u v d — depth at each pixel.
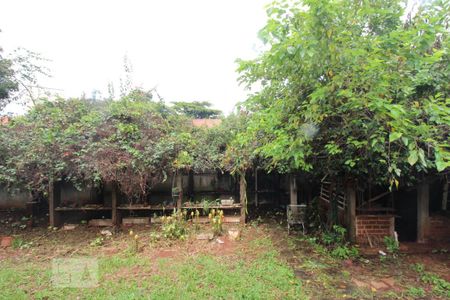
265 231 6.43
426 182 5.41
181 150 6.78
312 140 3.80
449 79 3.45
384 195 6.07
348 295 3.61
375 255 5.01
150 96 8.62
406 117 2.80
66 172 6.29
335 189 5.91
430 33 2.51
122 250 5.25
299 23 2.55
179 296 3.53
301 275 4.20
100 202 7.52
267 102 4.01
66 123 7.03
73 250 5.31
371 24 3.38
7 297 3.54
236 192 8.20
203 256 4.87
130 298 3.45
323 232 5.94
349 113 3.26
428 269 4.41
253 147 6.07
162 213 7.36
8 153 6.31
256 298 3.47
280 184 8.54
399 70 2.88
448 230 5.71
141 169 6.29
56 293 3.66
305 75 2.99
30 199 7.59
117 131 6.60
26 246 5.51
